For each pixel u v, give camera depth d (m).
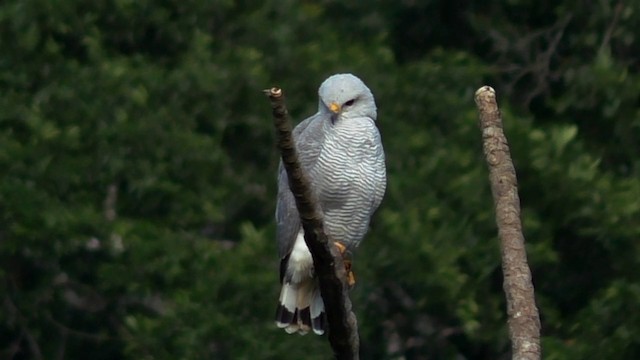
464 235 14.39
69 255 15.74
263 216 15.29
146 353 14.04
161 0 15.71
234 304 14.11
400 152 14.89
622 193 14.82
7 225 14.58
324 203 9.10
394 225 14.20
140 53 15.77
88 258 15.85
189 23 15.72
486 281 14.59
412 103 15.41
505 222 5.72
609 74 15.41
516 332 5.54
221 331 13.89
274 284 14.05
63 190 14.81
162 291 14.78
